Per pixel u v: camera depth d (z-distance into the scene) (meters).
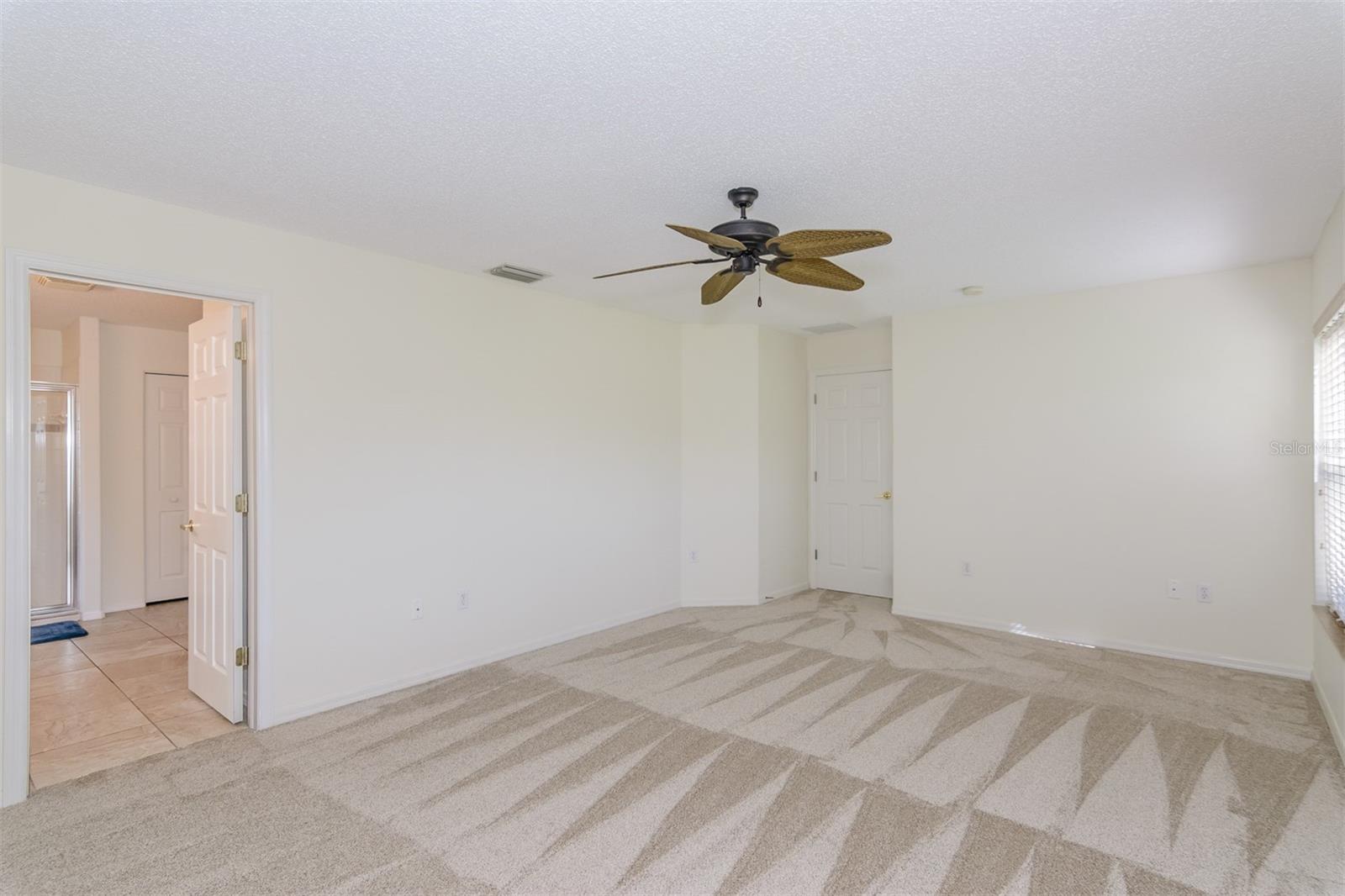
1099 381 4.45
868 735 3.07
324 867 2.14
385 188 2.78
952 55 1.84
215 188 2.78
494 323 4.23
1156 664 4.06
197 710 3.45
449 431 3.97
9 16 1.65
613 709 3.38
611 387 5.04
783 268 2.82
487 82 1.98
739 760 2.83
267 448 3.22
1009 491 4.81
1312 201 2.90
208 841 2.29
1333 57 1.84
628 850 2.21
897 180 2.69
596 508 4.90
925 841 2.25
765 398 5.80
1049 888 2.01
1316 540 3.76
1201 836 2.27
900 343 5.33
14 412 2.55
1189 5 1.62
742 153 2.45
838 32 1.73
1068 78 1.96
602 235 3.37
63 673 4.04
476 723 3.24
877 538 5.95
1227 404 4.02
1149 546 4.28
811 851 2.20
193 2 1.60
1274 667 3.87
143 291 2.95
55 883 2.07
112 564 5.58
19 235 2.56
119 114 2.17
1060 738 3.03
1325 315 3.25
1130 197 2.86
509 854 2.20
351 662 3.52
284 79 1.96
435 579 3.89
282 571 3.27
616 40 1.76
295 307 3.33
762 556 5.75
